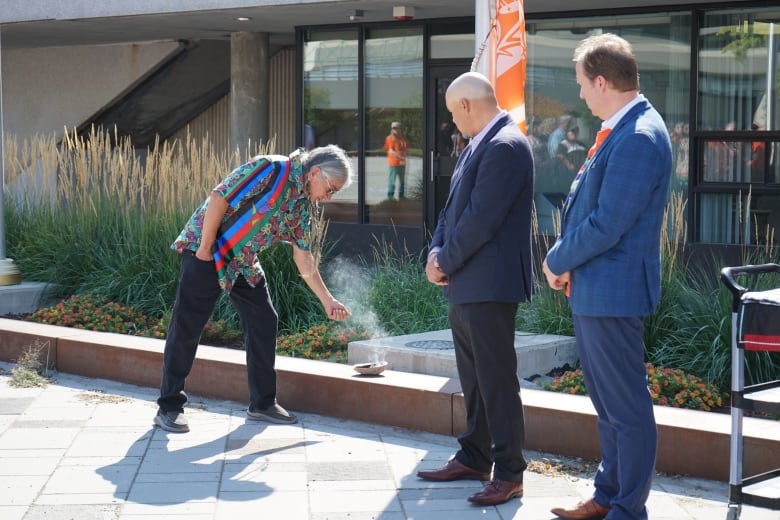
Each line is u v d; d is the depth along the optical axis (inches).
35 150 412.5
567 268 153.3
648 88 416.8
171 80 626.8
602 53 151.1
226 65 623.5
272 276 326.0
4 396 251.0
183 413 225.1
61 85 648.4
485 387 172.7
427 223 478.0
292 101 617.6
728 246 390.0
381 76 490.0
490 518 167.2
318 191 213.6
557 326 277.4
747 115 393.7
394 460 199.2
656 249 153.4
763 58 388.8
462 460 185.9
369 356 262.7
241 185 211.0
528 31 442.9
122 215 375.9
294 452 205.0
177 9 458.9
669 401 230.4
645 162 146.9
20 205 418.3
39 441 212.7
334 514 170.4
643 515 154.3
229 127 663.8
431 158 474.6
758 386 151.7
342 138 505.4
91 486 184.9
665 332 264.2
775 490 149.6
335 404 230.5
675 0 397.7
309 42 513.0
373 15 463.5
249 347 227.0
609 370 152.9
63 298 372.8
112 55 623.8
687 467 185.9
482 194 165.9
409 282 327.0
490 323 170.6
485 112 171.6
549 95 440.8
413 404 218.5
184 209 350.0
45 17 499.2
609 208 146.9
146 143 690.8
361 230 496.1
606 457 161.8
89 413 235.3
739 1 389.7
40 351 283.3
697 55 401.1
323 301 222.7
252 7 439.8
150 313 342.0
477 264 169.6
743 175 394.6
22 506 174.7
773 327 143.6
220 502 176.6
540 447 202.5
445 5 424.2
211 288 220.1
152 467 195.6
